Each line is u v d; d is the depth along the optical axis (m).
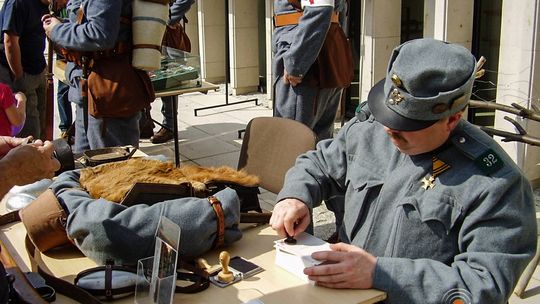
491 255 1.64
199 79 4.75
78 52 3.50
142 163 2.29
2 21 4.73
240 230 2.11
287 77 3.81
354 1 6.23
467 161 1.73
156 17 3.45
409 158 1.85
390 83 1.72
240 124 6.68
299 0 3.79
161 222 1.74
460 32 4.82
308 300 1.71
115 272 1.82
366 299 1.69
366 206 1.94
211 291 1.79
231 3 7.70
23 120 4.10
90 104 3.54
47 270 1.89
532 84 4.10
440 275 1.67
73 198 2.01
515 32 4.13
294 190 2.07
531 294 3.19
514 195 1.67
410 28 5.80
